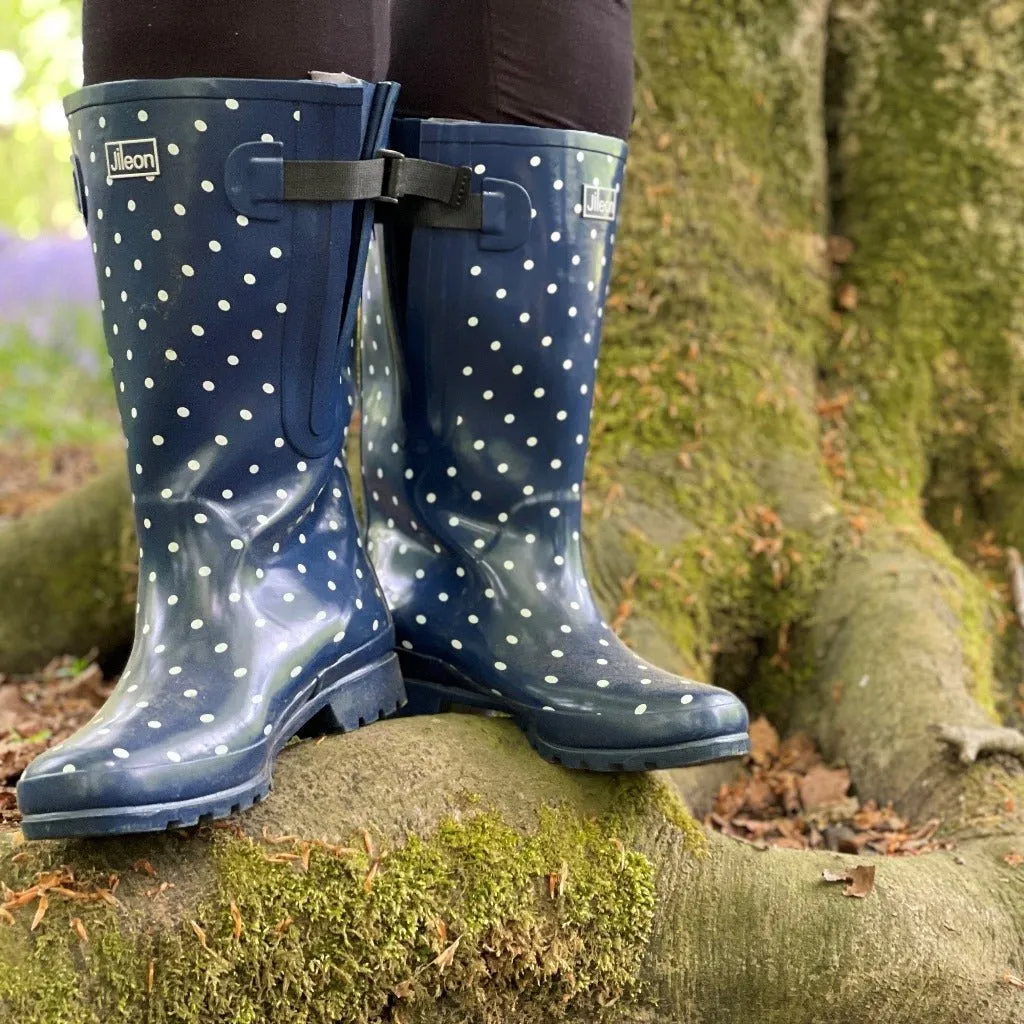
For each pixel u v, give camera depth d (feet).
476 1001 3.58
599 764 3.79
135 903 3.18
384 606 4.17
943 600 6.14
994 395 7.06
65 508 7.36
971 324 7.08
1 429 15.17
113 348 3.58
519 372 4.06
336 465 4.06
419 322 4.08
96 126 3.42
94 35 3.41
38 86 21.42
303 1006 3.32
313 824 3.49
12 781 4.41
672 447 6.52
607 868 3.79
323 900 3.36
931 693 5.49
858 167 7.25
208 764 3.19
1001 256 7.05
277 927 3.28
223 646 3.45
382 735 3.87
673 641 5.90
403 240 4.05
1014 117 7.05
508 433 4.13
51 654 7.14
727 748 3.71
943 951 3.75
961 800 4.86
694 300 6.72
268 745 3.44
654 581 6.03
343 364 3.84
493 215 3.92
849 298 7.18
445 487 4.27
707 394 6.63
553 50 3.93
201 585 3.51
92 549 7.20
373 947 3.39
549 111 3.96
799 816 5.38
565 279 4.04
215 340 3.46
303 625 3.68
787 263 7.02
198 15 3.28
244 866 3.32
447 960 3.46
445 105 3.96
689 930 3.80
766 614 6.30
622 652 4.09
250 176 3.36
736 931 3.79
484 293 3.98
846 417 7.00
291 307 3.53
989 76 7.05
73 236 20.81
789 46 6.95
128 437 3.60
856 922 3.78
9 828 3.52
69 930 3.10
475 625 4.18
